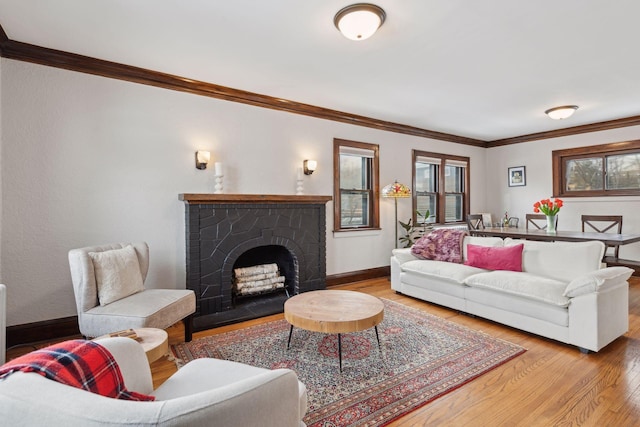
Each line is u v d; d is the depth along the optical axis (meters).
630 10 2.11
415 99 3.91
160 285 3.20
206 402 0.72
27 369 0.75
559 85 3.46
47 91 2.68
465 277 3.22
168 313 2.34
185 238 3.21
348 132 4.61
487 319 3.14
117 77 2.97
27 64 2.61
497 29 2.35
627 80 3.32
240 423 0.76
